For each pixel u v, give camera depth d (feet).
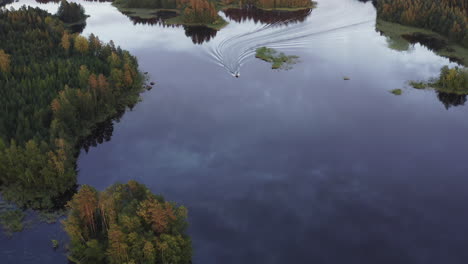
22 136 288.92
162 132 355.56
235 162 315.99
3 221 239.91
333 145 337.52
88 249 207.72
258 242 243.60
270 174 303.07
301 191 286.05
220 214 264.93
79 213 219.00
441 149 330.75
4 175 269.64
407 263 229.66
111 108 374.02
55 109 319.06
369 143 339.77
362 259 232.32
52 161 270.67
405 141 342.03
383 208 269.85
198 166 310.45
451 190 285.43
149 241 197.88
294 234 249.96
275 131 357.82
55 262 215.51
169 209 210.59
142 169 305.53
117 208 219.61
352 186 290.97
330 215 264.52
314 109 393.70
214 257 232.32
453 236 246.88
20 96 339.57
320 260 231.71
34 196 260.62
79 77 384.47
